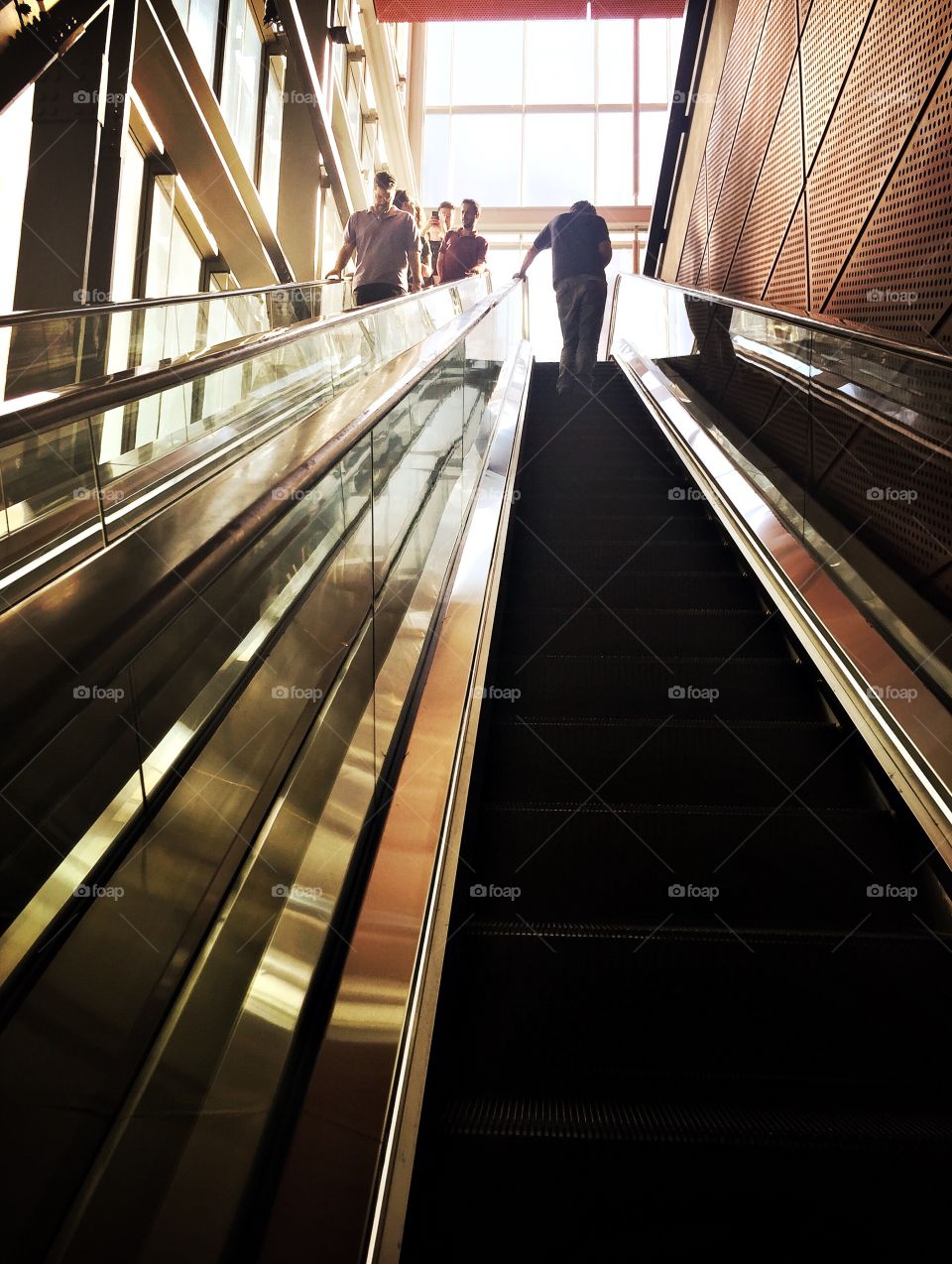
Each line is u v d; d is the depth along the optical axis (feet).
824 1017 6.71
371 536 10.23
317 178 31.30
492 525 13.76
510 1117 5.77
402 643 10.40
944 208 11.80
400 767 8.54
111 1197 4.41
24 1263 3.92
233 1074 5.34
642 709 10.80
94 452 10.21
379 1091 5.21
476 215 30.63
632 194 59.67
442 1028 6.48
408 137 57.41
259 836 7.00
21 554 8.15
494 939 6.95
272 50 30.35
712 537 15.40
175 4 21.06
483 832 8.34
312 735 8.24
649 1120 5.75
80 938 4.64
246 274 28.37
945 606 9.48
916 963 6.81
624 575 13.50
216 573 5.81
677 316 21.25
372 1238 4.52
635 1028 6.73
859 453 11.15
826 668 9.52
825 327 10.96
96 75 15.20
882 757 8.22
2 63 12.72
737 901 8.00
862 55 14.25
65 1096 4.33
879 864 8.09
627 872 8.14
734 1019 6.72
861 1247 5.30
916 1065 6.57
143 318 13.58
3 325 9.02
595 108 60.75
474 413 18.44
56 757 4.50
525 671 10.97
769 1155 5.45
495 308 22.11
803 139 16.92
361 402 11.53
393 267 23.50
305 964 6.13
